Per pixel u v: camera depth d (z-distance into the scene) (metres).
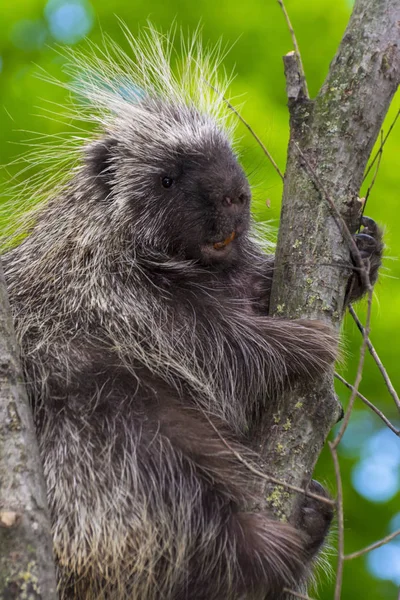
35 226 6.20
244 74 9.57
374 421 9.16
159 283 5.73
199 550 4.84
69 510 4.83
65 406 5.06
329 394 4.99
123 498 4.84
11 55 9.73
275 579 4.78
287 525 4.75
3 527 3.41
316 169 4.86
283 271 4.97
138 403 5.10
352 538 8.63
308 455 4.77
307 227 4.88
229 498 4.92
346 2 10.00
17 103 9.22
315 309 4.89
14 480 3.55
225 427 5.32
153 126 6.04
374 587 8.33
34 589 3.37
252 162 8.65
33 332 5.50
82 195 6.04
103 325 5.52
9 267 6.03
